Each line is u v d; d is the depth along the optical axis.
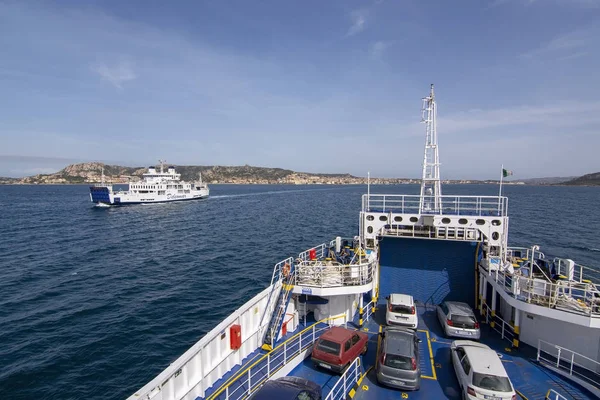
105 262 44.62
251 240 57.03
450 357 13.90
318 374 13.11
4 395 17.97
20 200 151.12
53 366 20.47
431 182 19.59
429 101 19.58
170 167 138.88
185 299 30.91
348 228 67.38
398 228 19.25
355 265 15.67
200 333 24.52
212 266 41.69
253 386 11.56
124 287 34.38
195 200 145.25
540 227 69.38
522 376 12.73
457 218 17.66
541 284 13.17
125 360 21.12
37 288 34.31
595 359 12.76
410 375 11.88
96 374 19.73
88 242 58.38
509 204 123.69
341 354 12.78
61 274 39.25
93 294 32.44
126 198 119.75
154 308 28.94
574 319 11.88
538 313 12.69
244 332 13.64
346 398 11.64
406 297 16.89
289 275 16.50
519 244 52.91
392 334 13.40
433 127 19.48
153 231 69.19
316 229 66.62
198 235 63.53
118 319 26.80
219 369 12.07
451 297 18.88
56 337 23.95
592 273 38.50
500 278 15.39
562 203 131.25
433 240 18.97
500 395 10.55
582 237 58.91
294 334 15.69
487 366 11.35
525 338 14.63
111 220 86.56
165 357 21.48
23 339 23.69
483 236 17.44
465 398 11.27
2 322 26.39
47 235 65.12
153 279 36.97
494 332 16.03
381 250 19.78
